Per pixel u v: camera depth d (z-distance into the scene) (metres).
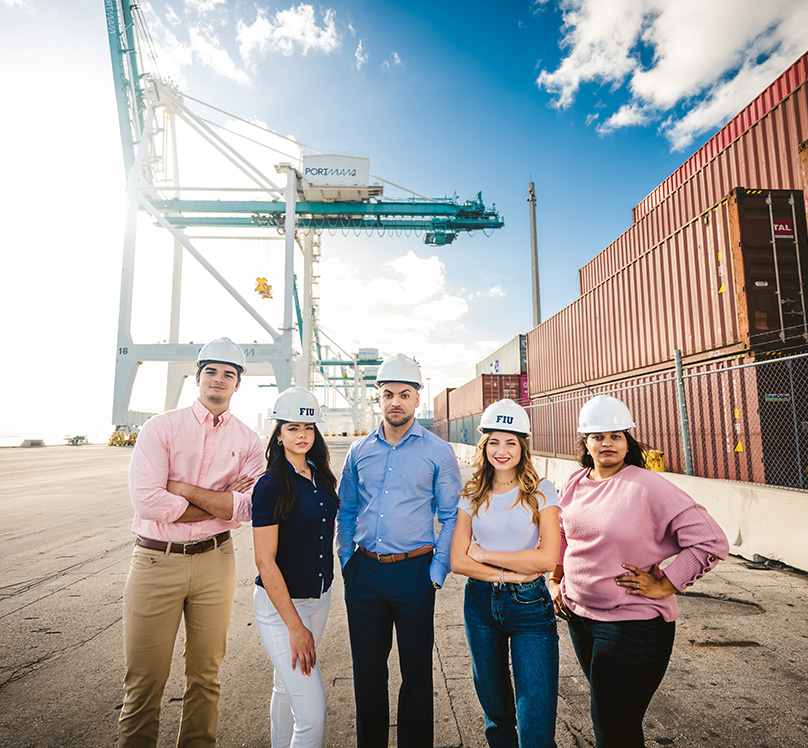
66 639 3.54
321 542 2.06
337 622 4.00
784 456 6.52
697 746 2.24
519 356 20.92
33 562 5.62
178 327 44.91
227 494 2.13
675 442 8.52
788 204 7.26
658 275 9.33
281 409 2.04
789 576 4.80
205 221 35.53
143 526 2.07
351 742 2.34
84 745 2.31
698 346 8.06
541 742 1.71
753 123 9.20
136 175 33.81
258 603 2.00
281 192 33.50
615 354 11.05
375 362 85.50
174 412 2.22
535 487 1.98
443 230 35.56
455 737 2.36
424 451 2.28
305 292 51.59
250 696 2.77
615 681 1.67
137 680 1.96
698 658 3.13
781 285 7.07
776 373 6.76
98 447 39.84
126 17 34.91
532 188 23.61
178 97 35.69
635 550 1.77
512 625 1.90
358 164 33.56
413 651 2.08
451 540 2.18
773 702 2.60
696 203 10.08
